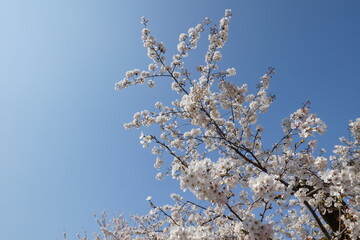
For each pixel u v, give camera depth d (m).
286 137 6.96
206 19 9.23
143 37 9.45
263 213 4.02
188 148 8.82
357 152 7.69
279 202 4.16
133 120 8.94
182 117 8.63
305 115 6.95
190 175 3.80
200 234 3.92
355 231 5.21
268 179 3.72
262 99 8.77
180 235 3.91
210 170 3.93
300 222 8.60
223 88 8.34
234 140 7.77
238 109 8.45
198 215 7.24
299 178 6.18
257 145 8.16
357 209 5.62
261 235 3.69
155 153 8.80
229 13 9.05
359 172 6.24
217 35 8.94
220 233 5.71
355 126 8.20
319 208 6.44
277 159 6.83
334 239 5.51
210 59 9.06
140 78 9.42
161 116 8.59
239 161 7.37
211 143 8.34
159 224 9.90
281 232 8.74
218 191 3.81
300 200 5.95
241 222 4.16
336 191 4.34
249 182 3.82
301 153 6.26
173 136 8.84
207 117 7.39
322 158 5.65
